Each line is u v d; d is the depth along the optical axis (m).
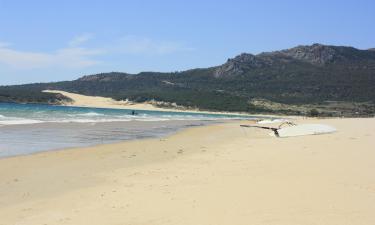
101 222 8.19
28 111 65.25
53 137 26.31
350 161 13.21
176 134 32.34
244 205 8.55
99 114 69.44
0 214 9.12
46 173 14.02
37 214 9.04
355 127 31.11
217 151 19.42
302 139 22.91
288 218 7.48
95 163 16.23
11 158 17.16
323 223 7.09
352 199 8.49
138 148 21.41
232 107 152.12
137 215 8.49
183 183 11.42
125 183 12.08
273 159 14.89
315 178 10.77
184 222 7.76
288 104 163.12
